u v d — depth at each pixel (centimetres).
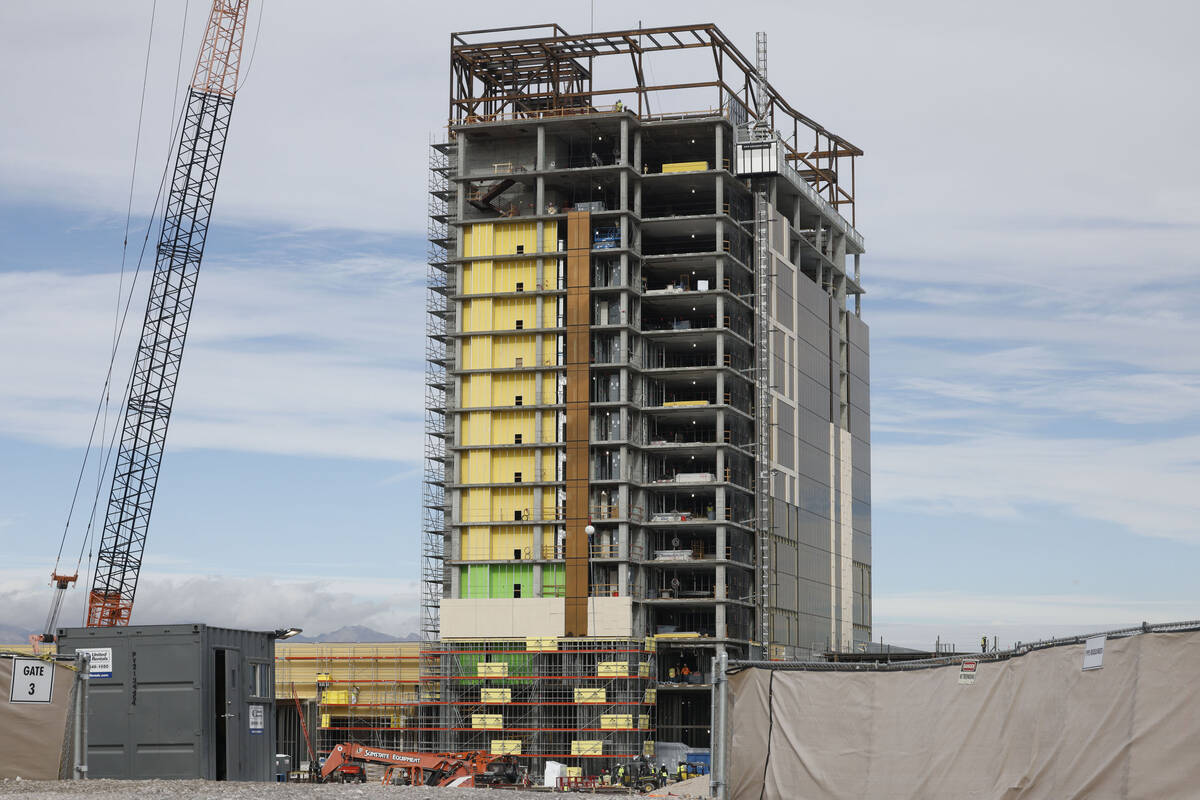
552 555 14750
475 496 15038
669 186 15788
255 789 3612
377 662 15175
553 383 15050
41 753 3653
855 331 19350
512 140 15850
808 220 18425
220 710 4438
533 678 14238
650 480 15388
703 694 14950
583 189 15975
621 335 15025
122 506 14725
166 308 14925
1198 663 2344
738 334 15825
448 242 16050
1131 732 2417
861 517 19025
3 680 3625
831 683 3128
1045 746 2641
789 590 16075
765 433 15600
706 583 15412
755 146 15950
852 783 3044
